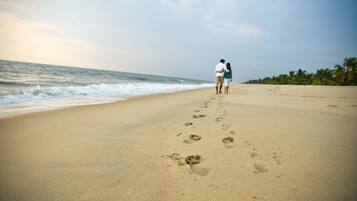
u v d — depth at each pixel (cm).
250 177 208
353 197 173
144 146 295
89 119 457
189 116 489
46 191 185
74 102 705
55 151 273
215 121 432
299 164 233
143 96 997
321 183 195
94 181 202
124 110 575
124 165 236
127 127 394
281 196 176
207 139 321
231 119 446
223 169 225
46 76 2092
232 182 199
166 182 201
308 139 312
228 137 326
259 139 314
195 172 221
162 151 278
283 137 322
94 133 354
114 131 367
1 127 378
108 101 768
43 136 334
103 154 266
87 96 887
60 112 526
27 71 2555
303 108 598
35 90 902
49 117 466
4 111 515
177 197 178
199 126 395
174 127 393
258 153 264
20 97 728
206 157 256
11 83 1198
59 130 368
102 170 224
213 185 195
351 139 313
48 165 234
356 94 1023
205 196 178
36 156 257
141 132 362
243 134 340
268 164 234
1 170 220
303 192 181
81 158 253
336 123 408
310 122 416
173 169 227
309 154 258
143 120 451
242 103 715
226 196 178
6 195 179
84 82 1698
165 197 178
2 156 255
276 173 214
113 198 176
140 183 199
